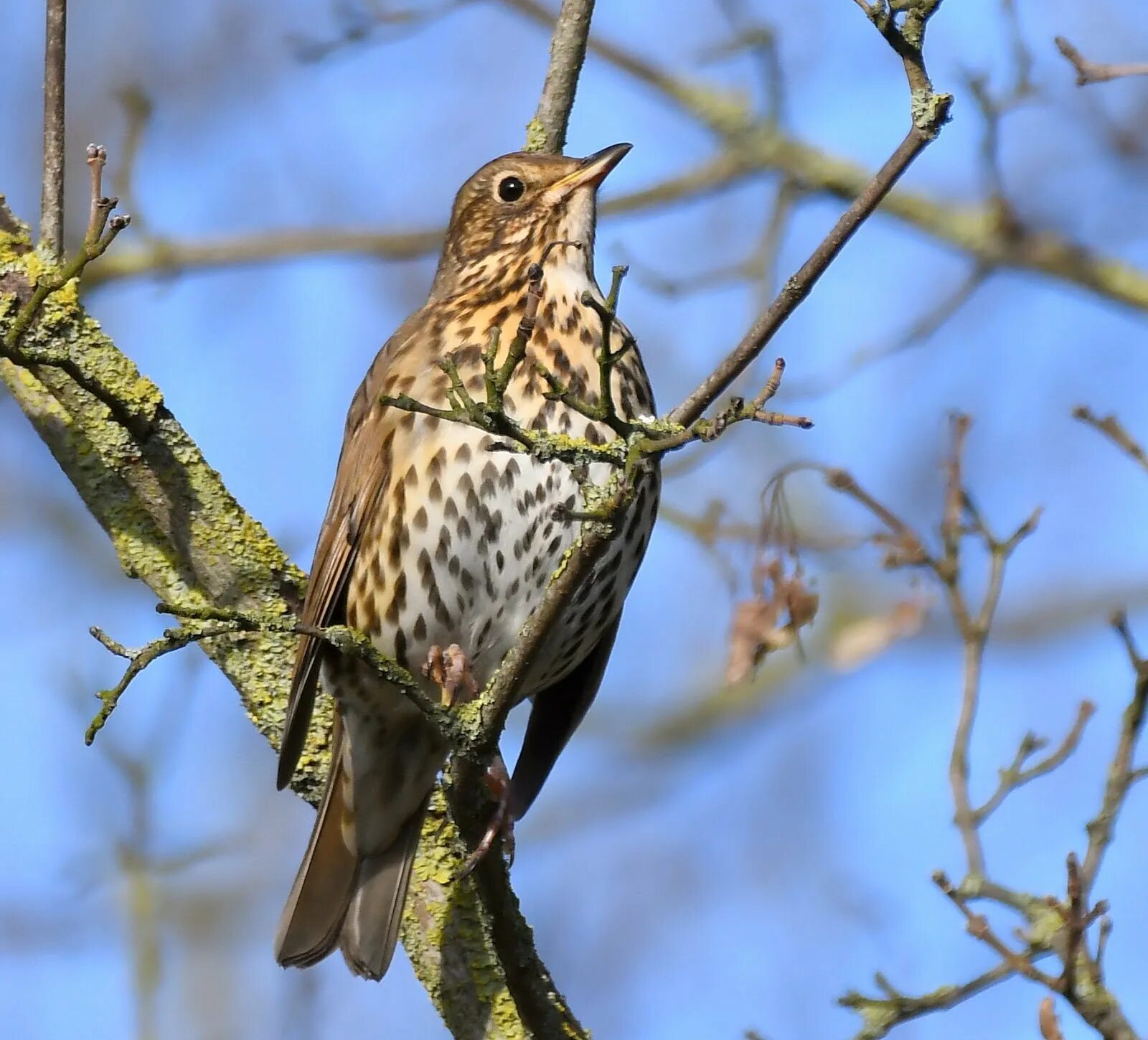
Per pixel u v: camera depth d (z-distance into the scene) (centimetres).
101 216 960
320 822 1129
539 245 1223
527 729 1240
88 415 1076
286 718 1073
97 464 1088
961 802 1030
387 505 1152
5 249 1065
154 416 1076
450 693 943
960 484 1138
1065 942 893
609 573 1146
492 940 986
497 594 1142
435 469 1134
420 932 1083
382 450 1155
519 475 1123
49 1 1061
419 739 1141
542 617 888
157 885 1441
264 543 1102
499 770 1069
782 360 791
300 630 849
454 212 1284
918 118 789
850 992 1029
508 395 1137
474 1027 1050
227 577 1089
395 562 1152
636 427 815
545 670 1184
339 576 1153
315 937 1116
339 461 1248
